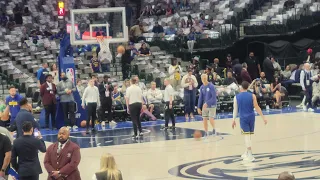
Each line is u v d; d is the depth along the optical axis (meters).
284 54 31.55
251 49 33.50
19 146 10.72
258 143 17.72
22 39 32.25
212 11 36.47
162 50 33.12
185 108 24.64
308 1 34.78
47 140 19.80
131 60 30.42
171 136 19.73
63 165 10.20
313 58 30.61
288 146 17.05
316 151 16.12
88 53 31.23
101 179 8.41
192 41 31.17
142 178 13.48
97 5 39.41
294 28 32.34
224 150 16.77
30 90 26.86
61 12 28.55
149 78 29.06
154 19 37.88
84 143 18.97
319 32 33.28
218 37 32.38
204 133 20.22
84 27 26.67
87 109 21.08
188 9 37.88
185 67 31.28
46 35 34.09
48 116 22.70
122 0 40.38
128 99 19.58
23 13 36.78
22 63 30.20
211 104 18.95
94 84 22.31
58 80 23.94
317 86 25.69
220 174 13.61
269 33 32.22
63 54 23.48
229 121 23.06
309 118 23.00
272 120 22.80
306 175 13.15
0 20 34.47
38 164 10.91
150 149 17.36
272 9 34.78
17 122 12.84
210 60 33.03
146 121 24.23
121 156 16.41
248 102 15.12
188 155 16.19
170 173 13.92
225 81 27.23
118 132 21.22
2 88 26.89
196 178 13.27
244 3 35.69
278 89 27.03
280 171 13.70
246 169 14.08
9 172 11.48
